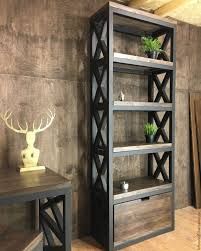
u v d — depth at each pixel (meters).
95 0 2.66
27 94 2.29
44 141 2.40
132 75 2.94
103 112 2.38
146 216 2.54
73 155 2.56
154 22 2.55
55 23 2.42
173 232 2.71
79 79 2.57
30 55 2.30
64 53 2.48
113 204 2.32
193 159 3.48
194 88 3.54
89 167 2.65
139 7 3.00
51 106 2.42
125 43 2.88
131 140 2.95
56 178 1.84
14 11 2.21
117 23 2.62
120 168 2.88
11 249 1.42
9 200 1.54
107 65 2.27
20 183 1.71
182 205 3.46
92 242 2.51
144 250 2.35
